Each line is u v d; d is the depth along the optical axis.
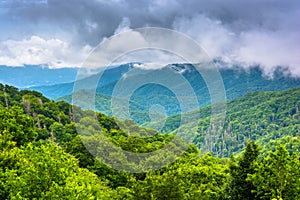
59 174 26.53
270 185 29.66
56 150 33.69
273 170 29.66
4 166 28.06
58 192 24.20
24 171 25.92
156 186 26.02
